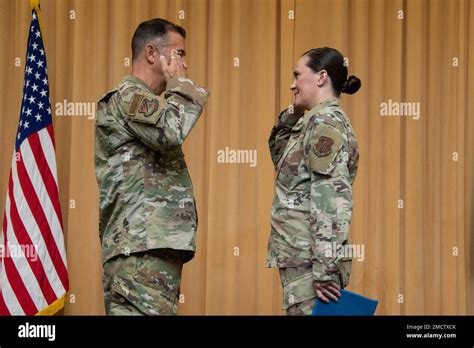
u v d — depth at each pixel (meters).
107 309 2.80
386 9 4.12
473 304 4.11
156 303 2.69
